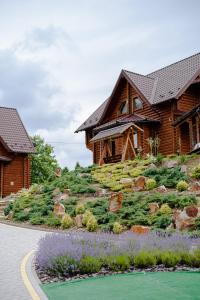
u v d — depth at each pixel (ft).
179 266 34.53
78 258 31.76
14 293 24.82
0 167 118.32
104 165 94.27
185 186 64.28
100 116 126.93
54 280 29.68
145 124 106.63
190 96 106.73
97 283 29.12
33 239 49.26
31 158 161.38
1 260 35.96
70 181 83.76
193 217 50.01
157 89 112.16
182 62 118.42
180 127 100.37
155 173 74.64
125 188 73.20
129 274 31.96
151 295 26.25
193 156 80.07
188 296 26.11
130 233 47.24
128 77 113.29
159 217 53.26
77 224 58.80
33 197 81.25
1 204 87.76
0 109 132.98
